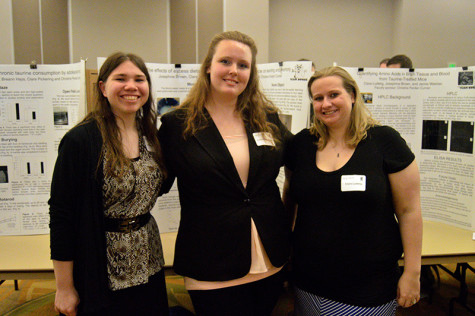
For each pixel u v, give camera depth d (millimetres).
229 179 1366
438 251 1827
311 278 1444
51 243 1251
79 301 1312
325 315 1409
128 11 5195
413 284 1421
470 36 5688
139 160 1355
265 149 1452
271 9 5789
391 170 1371
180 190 1487
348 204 1354
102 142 1277
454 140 2092
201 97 1471
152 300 1422
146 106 1438
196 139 1399
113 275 1302
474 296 2721
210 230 1365
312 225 1423
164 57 5352
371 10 5883
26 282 2912
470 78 2008
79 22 5086
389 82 2162
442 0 5578
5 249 1892
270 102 1674
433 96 2146
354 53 5984
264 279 1441
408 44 5660
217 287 1370
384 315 1397
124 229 1316
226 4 5246
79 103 1947
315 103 1453
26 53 4977
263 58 5355
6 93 1980
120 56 1319
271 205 1462
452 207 2146
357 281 1368
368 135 1423
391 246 1400
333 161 1435
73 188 1246
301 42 5898
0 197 2029
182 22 5285
